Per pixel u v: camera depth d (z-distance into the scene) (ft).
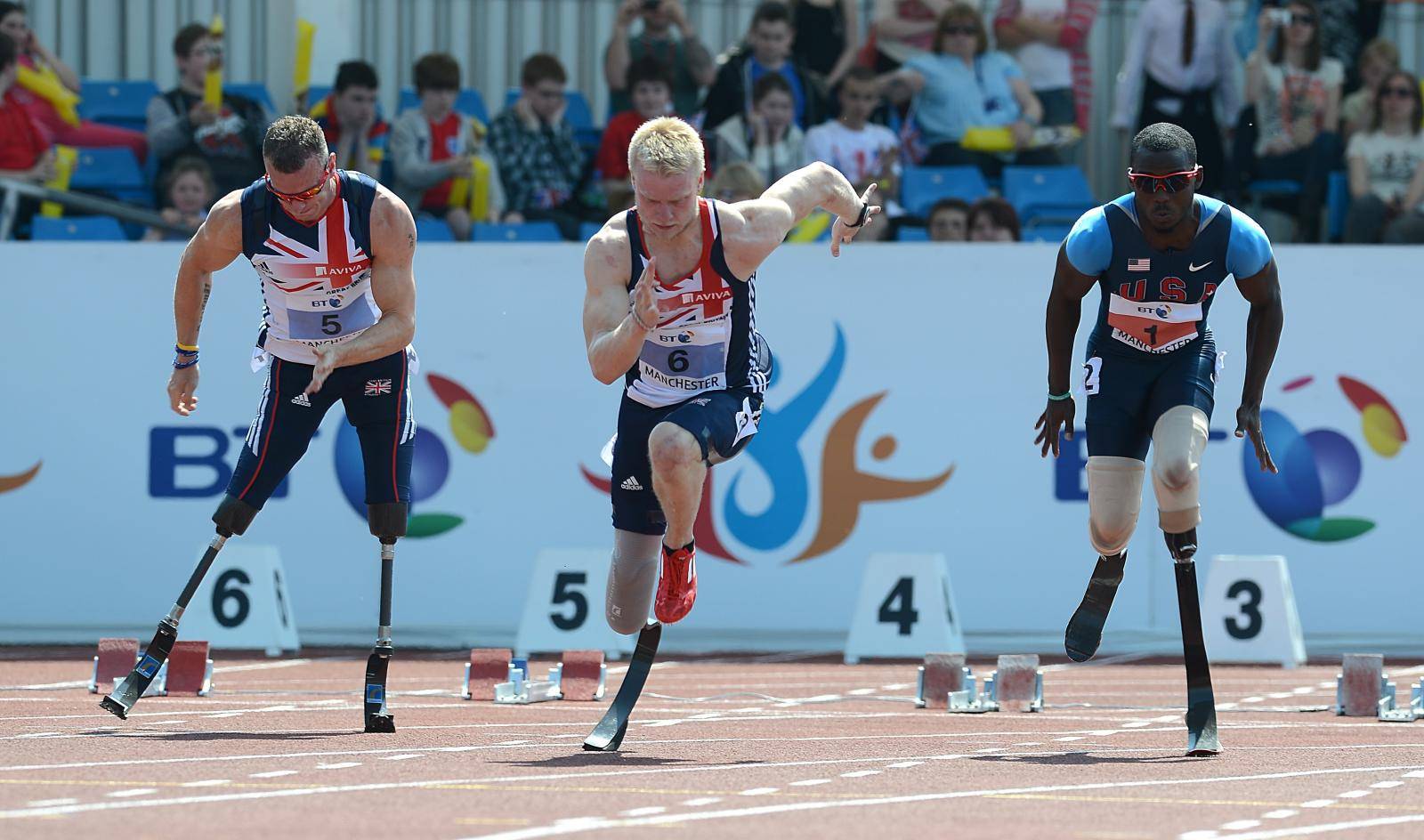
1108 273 64.49
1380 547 112.06
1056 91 149.59
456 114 139.23
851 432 112.06
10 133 132.57
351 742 63.72
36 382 112.27
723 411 57.82
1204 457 111.34
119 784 51.93
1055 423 68.13
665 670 101.86
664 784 52.70
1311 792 52.03
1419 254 111.55
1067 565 111.75
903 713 79.20
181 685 84.12
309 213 64.64
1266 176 145.18
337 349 65.05
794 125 140.36
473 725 71.26
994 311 111.96
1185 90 145.48
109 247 112.16
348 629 112.37
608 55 147.74
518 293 112.27
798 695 88.07
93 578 111.86
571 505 112.16
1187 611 62.59
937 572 108.37
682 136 55.72
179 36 138.41
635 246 58.13
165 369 111.96
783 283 112.06
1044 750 63.46
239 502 68.69
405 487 68.95
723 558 112.16
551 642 108.78
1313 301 111.45
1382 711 76.38
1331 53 150.10
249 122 138.21
